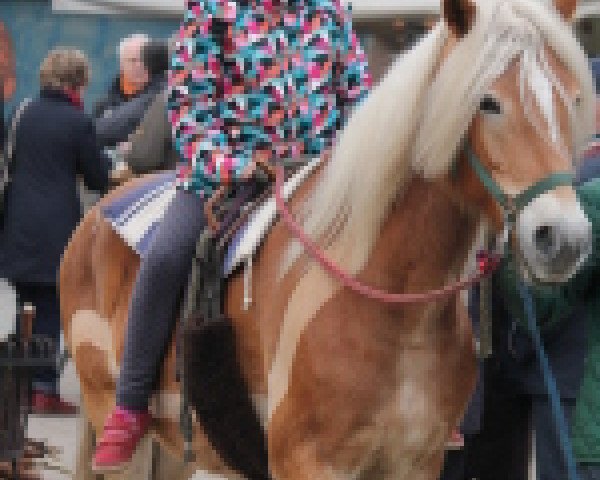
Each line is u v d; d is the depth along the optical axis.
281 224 5.78
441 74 5.09
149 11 15.94
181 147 6.14
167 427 6.43
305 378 5.42
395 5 14.20
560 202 4.72
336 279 5.44
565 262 4.72
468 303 6.18
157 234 6.23
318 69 6.14
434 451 5.55
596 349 6.25
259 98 6.12
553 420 6.39
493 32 4.93
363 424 5.38
